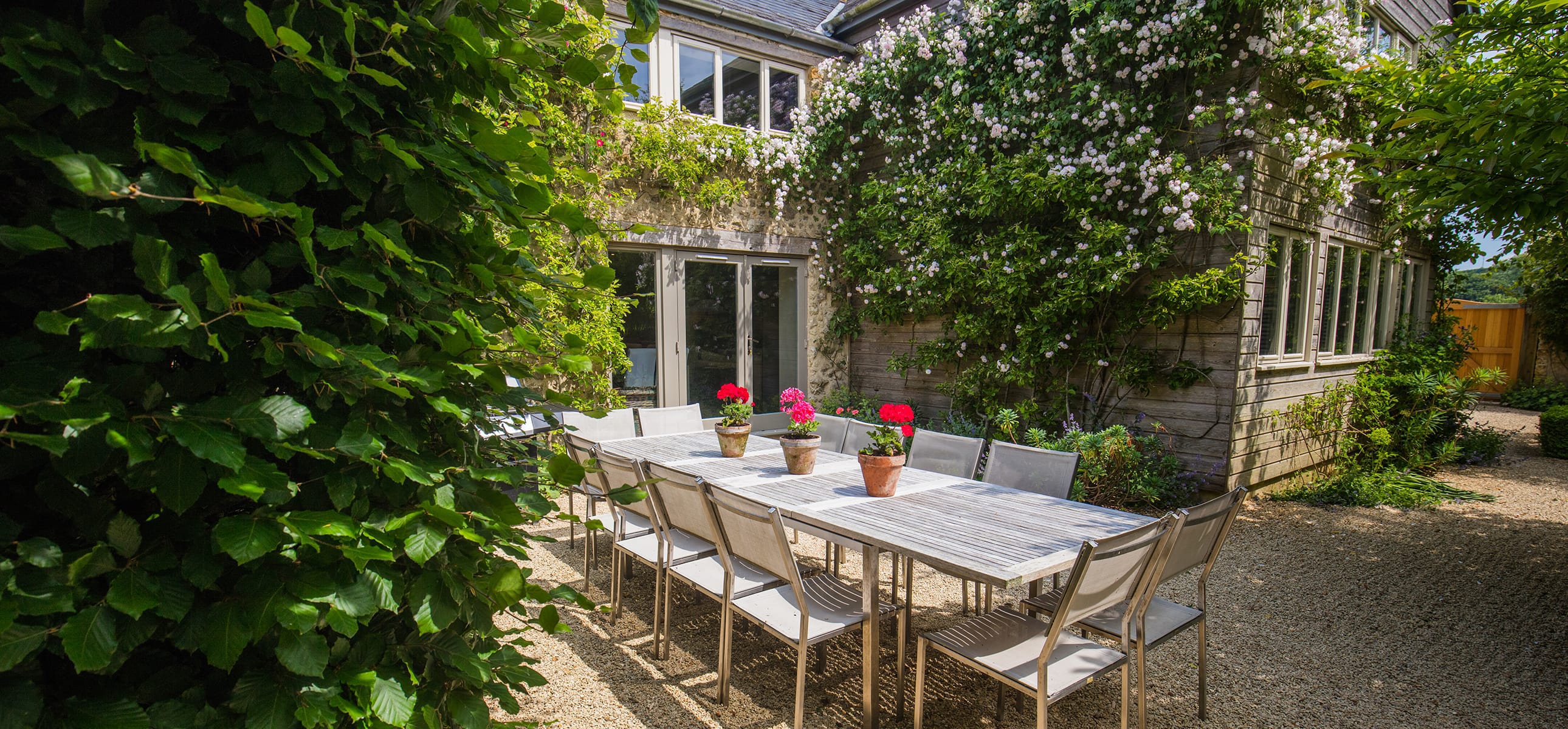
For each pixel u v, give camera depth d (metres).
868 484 2.90
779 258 7.34
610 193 5.61
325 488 1.02
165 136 0.85
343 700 0.94
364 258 1.00
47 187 0.84
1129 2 5.18
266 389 0.91
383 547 1.03
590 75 1.24
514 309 1.28
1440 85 3.36
